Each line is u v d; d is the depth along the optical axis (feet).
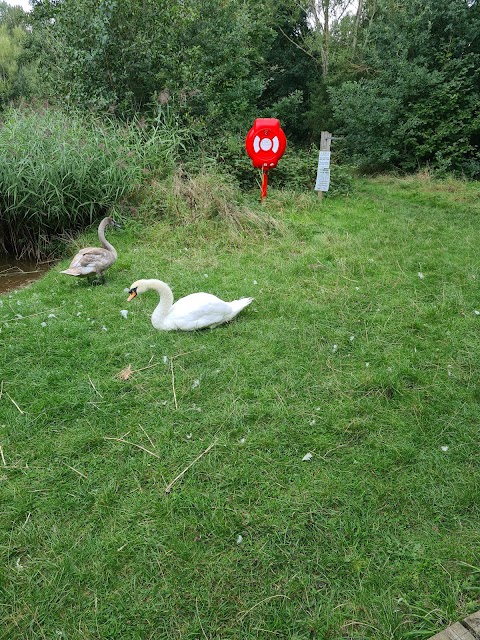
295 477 10.04
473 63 47.01
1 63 108.68
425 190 39.75
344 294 18.58
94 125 30.76
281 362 13.96
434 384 13.05
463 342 15.14
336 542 8.64
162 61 36.11
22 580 8.05
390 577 8.06
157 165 30.27
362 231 27.30
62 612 7.60
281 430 11.32
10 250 27.84
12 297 19.33
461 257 22.71
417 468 10.28
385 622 7.36
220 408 12.10
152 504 9.40
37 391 12.80
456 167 47.60
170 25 36.60
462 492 9.56
